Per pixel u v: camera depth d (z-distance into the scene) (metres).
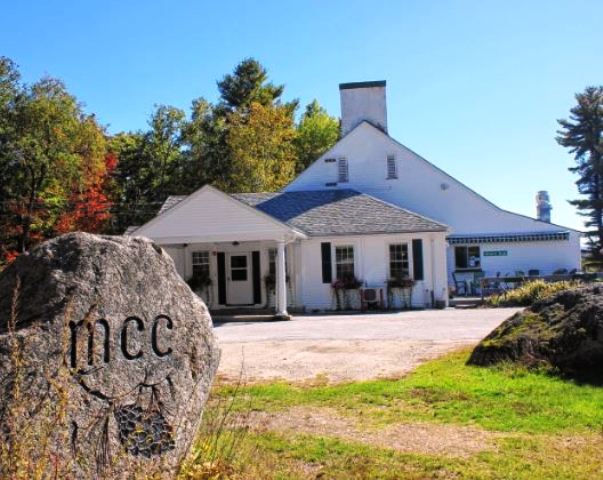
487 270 31.38
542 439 7.16
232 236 23.17
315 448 6.98
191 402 5.23
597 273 26.75
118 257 4.93
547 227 31.20
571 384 9.59
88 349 4.61
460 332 16.50
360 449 6.93
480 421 7.99
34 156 40.00
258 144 51.88
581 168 57.62
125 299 4.89
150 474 4.73
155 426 4.93
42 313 4.45
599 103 57.34
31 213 40.00
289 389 10.27
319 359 13.08
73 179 42.62
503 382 9.85
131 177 52.25
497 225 31.55
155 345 5.04
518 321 11.53
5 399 4.10
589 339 10.02
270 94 64.00
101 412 4.60
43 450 3.89
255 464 6.09
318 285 26.52
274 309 25.75
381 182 32.28
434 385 9.95
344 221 27.08
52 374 4.31
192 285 26.61
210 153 53.69
